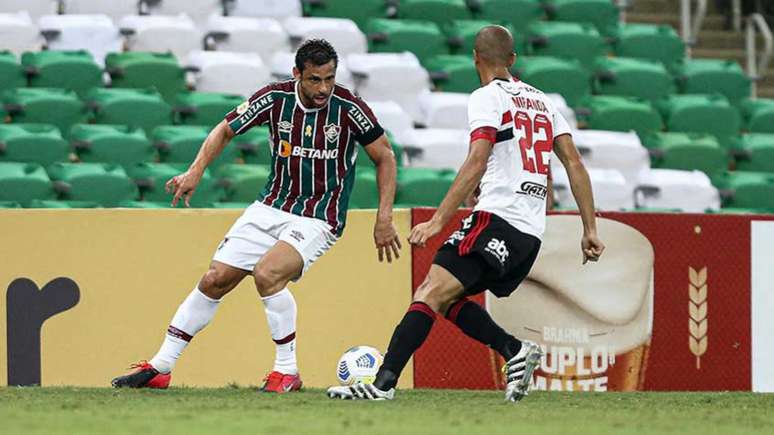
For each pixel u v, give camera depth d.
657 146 40.06
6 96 35.47
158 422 16.22
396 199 34.28
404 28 42.22
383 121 38.31
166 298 26.38
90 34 39.06
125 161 34.25
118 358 26.12
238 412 17.86
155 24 39.56
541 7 45.69
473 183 19.44
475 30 43.06
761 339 28.97
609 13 46.66
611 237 28.03
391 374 20.25
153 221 26.36
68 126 35.56
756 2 52.94
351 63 40.22
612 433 15.72
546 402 21.83
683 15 49.44
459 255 19.92
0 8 39.97
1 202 30.72
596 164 39.00
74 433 14.80
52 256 25.95
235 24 40.62
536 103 20.59
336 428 15.65
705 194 38.44
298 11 43.00
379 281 26.98
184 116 36.69
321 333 26.73
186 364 26.27
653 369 28.22
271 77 39.69
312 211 22.17
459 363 27.06
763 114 43.78
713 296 28.66
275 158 22.25
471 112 19.84
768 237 29.05
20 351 25.77
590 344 27.83
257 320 26.56
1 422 16.11
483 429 15.89
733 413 19.89
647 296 28.22
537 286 27.58
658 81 43.47
